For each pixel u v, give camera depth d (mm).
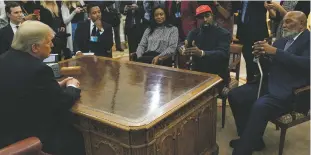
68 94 1715
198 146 2104
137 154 1585
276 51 2182
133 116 1584
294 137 2646
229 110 3189
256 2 3311
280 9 3037
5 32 2979
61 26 4332
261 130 2172
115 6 5594
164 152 1741
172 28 3309
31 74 1562
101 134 1694
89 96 1874
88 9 3514
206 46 2818
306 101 2238
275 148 2484
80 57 2918
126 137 1570
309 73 2199
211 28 2811
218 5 3586
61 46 3668
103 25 3484
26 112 1612
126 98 1822
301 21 2252
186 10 3811
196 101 1961
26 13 3801
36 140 1384
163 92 1900
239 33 3537
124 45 5953
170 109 1654
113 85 2061
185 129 1900
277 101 2209
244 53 3408
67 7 4398
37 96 1598
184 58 3133
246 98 2459
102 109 1684
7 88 1562
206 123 2146
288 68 2244
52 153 1743
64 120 1806
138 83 2084
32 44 1604
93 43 3447
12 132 1644
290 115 2219
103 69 2465
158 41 3297
